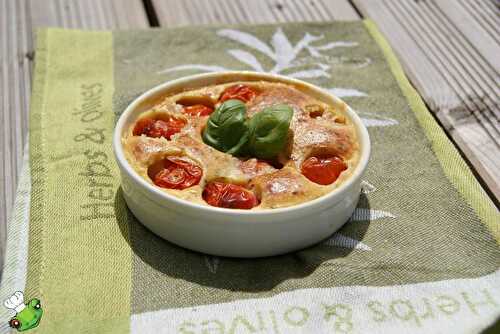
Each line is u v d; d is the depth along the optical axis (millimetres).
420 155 446
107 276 365
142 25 576
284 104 414
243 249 371
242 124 391
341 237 390
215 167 383
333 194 366
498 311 344
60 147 439
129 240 385
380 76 516
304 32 564
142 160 387
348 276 366
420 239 389
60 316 343
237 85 442
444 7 597
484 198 409
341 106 426
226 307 351
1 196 415
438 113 485
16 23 564
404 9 597
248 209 371
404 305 352
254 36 559
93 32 546
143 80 507
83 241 381
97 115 468
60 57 519
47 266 366
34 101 475
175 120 421
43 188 409
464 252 382
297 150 394
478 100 496
